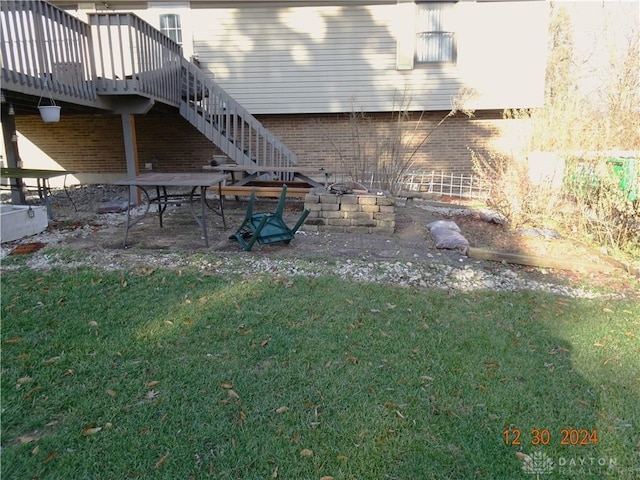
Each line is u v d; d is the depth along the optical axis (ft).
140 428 7.92
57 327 11.51
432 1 37.65
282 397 8.82
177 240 20.17
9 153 26.55
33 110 29.04
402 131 40.63
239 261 16.75
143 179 18.99
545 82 40.73
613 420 8.41
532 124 26.37
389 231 21.63
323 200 21.67
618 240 20.04
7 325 11.50
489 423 8.25
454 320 12.44
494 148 40.91
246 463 7.20
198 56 38.60
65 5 37.52
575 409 8.68
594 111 24.77
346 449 7.53
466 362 10.27
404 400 8.84
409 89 38.88
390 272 16.05
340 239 20.58
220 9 37.96
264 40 38.42
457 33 38.04
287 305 13.03
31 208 20.66
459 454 7.48
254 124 33.71
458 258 18.15
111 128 41.50
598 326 12.42
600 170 20.26
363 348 10.78
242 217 25.76
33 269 15.69
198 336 11.18
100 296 13.47
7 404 8.43
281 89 39.04
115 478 6.87
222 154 41.45
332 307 12.98
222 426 7.99
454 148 41.06
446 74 38.50
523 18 37.55
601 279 16.49
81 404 8.50
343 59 38.60
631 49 26.73
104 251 17.81
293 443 7.64
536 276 16.61
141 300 13.24
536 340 11.48
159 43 29.76
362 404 8.67
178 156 41.91
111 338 11.00
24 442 7.52
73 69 23.84
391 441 7.72
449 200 36.09
